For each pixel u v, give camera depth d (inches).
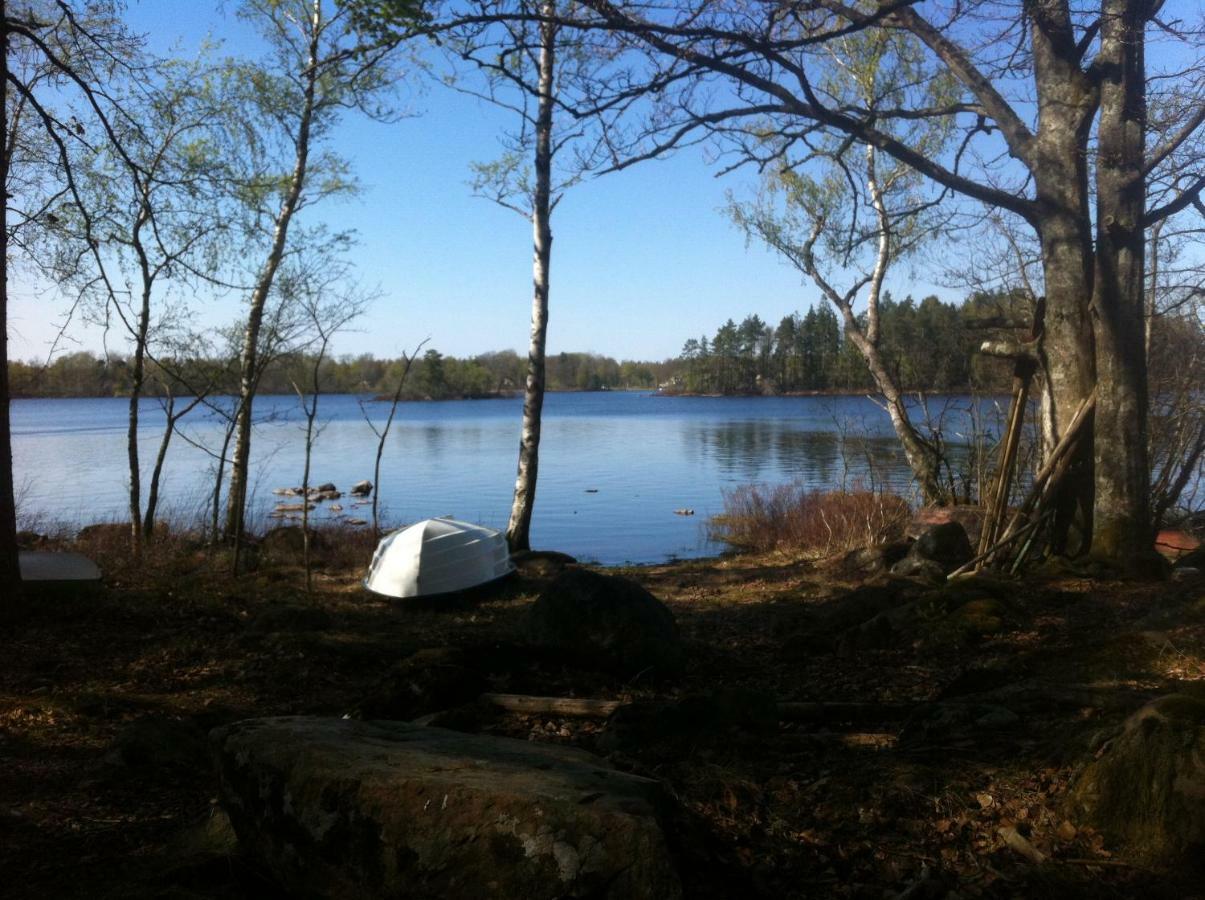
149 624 385.7
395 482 1396.4
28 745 240.1
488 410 4429.1
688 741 210.4
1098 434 446.0
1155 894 137.5
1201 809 143.1
